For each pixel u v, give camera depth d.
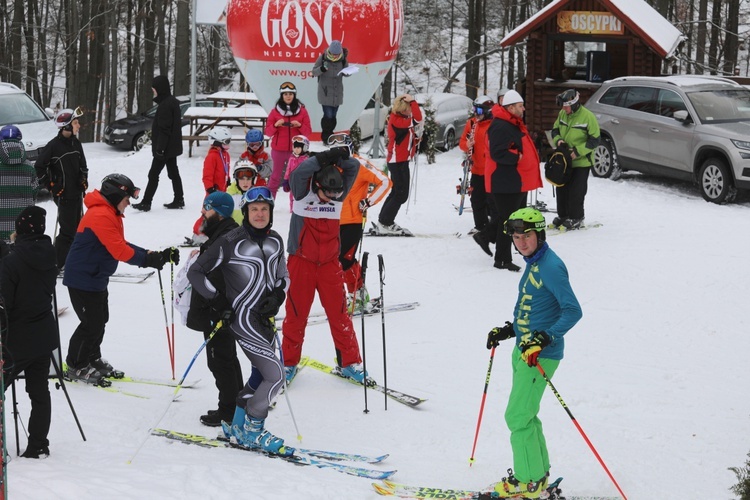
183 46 27.61
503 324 8.55
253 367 5.56
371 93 17.36
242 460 5.20
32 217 5.04
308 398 6.74
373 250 11.12
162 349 7.84
